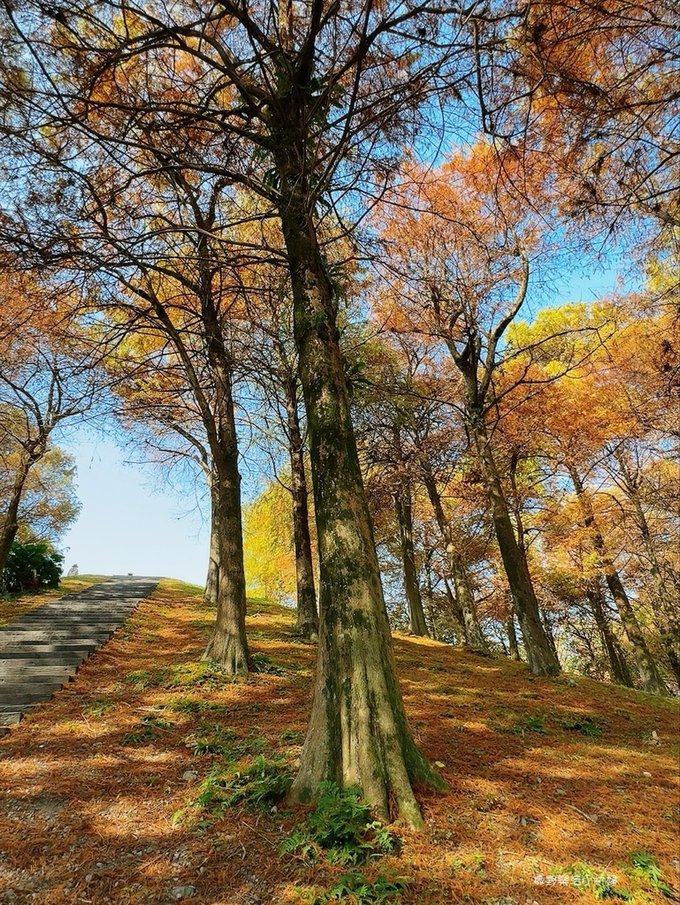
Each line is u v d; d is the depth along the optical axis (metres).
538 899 2.50
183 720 5.37
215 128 5.27
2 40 3.98
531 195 6.29
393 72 5.24
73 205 5.36
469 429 11.39
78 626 10.69
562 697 7.73
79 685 6.73
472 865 2.75
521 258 9.91
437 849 2.88
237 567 7.83
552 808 3.55
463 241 10.15
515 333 13.56
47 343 9.86
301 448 12.03
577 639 24.62
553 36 4.11
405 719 3.64
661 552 14.91
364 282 8.52
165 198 7.04
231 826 3.18
